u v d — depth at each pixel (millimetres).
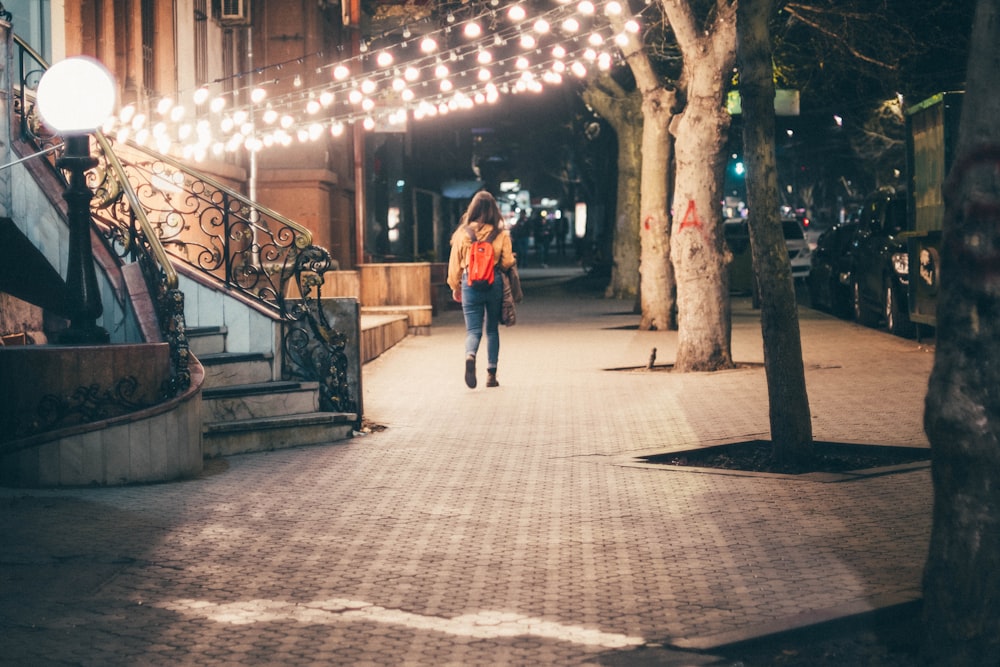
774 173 8523
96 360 8289
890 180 41844
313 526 6980
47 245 9828
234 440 9461
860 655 4840
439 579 5883
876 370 13617
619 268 31609
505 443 9719
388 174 35312
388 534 6785
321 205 20047
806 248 34031
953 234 4504
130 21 14070
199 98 13016
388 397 12523
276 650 4891
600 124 38844
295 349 10492
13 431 8211
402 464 8914
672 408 11289
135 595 5637
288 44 19688
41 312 10789
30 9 12625
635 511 7242
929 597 4598
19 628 5156
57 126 8328
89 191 8656
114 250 9984
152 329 9352
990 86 4426
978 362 4430
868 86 29688
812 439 8836
